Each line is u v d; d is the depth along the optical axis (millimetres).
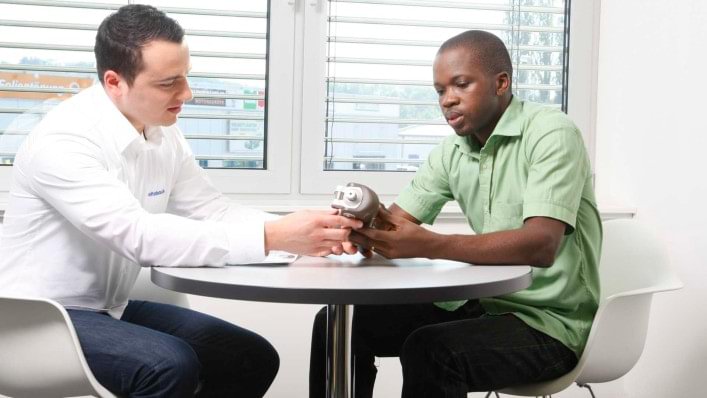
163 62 1595
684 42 2443
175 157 1881
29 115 2482
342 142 2703
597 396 2744
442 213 2584
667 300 2539
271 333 2523
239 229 1489
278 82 2631
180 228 1479
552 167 1663
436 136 2764
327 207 2609
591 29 2854
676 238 2496
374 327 1901
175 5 2555
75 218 1519
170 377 1479
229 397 1834
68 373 1463
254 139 2646
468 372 1594
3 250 1641
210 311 2480
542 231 1590
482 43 1744
